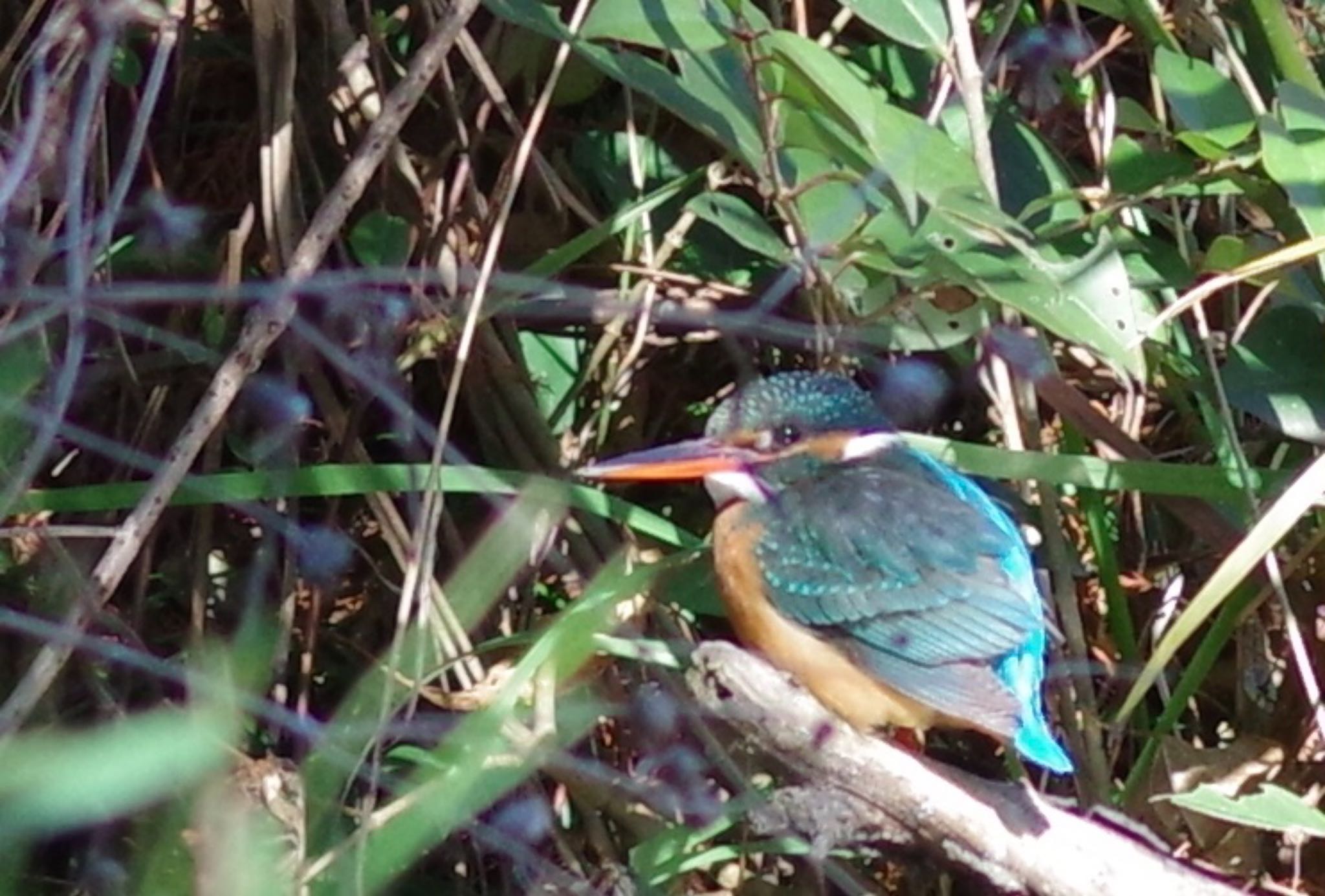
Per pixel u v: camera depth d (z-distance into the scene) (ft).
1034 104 23.95
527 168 24.02
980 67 22.09
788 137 19.97
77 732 20.47
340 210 19.33
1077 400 22.08
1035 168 22.70
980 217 18.19
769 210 24.11
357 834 19.47
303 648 23.15
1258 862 21.94
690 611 22.94
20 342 20.67
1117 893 18.07
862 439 21.33
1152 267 21.97
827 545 19.76
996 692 18.29
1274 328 21.57
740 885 22.97
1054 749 18.19
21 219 19.51
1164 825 21.99
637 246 23.93
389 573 23.77
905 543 19.57
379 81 23.29
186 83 24.12
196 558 22.41
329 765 20.48
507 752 20.97
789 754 17.76
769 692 17.33
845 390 21.45
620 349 24.08
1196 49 23.16
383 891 23.15
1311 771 22.26
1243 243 21.42
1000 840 17.98
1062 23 24.52
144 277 23.44
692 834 21.30
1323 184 19.15
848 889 21.52
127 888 19.15
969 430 24.27
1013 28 23.72
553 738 20.84
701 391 25.21
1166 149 23.24
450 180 23.73
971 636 19.03
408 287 22.85
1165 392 23.99
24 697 18.56
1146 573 23.81
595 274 24.31
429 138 23.95
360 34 24.00
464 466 21.08
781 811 18.83
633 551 22.62
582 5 20.56
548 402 24.21
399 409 22.70
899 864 21.54
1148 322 20.31
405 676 21.38
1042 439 23.71
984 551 19.61
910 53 23.56
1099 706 23.30
